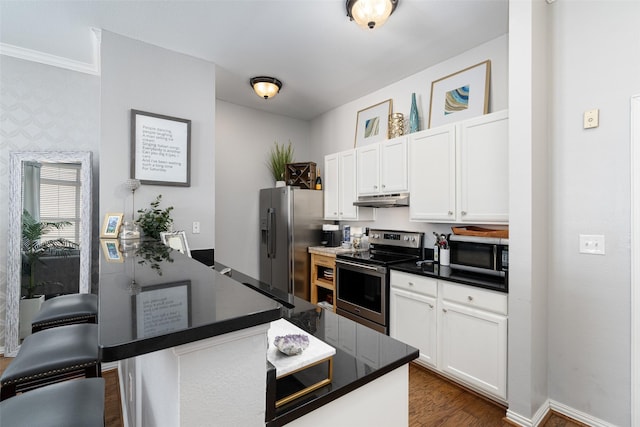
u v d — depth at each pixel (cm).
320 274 383
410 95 325
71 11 219
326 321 124
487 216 228
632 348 169
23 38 254
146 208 257
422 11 222
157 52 265
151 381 84
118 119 246
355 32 247
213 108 293
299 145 465
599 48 180
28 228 278
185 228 275
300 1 211
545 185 196
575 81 189
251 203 421
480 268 226
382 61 294
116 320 55
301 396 74
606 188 177
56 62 287
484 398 212
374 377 85
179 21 232
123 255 140
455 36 254
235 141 408
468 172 240
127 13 222
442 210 259
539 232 189
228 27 239
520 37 186
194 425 56
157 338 49
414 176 282
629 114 170
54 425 83
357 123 385
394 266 268
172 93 271
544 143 195
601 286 179
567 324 191
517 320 186
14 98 276
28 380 120
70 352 132
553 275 196
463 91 278
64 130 293
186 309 61
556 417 192
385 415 92
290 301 153
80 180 292
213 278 90
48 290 281
